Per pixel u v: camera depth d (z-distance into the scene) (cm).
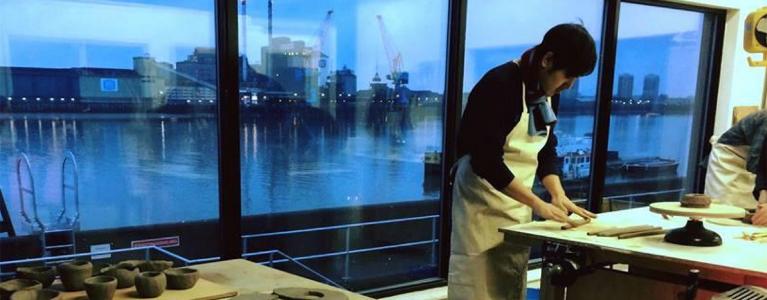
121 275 123
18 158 215
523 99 176
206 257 251
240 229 246
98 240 241
